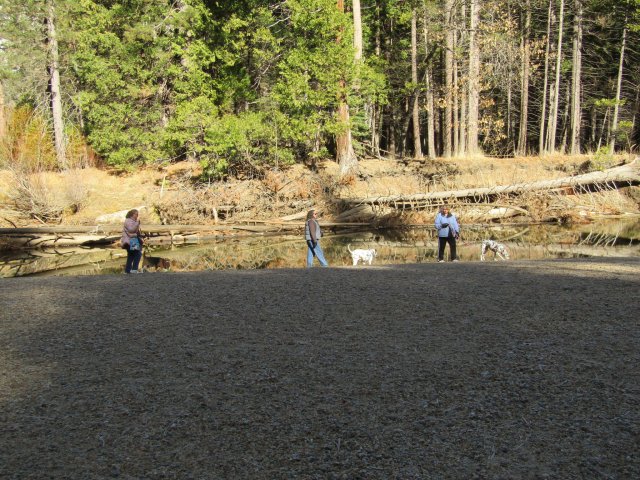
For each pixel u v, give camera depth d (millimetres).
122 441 3816
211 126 27922
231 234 24984
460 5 33312
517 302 7371
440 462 3430
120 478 3350
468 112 37562
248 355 5523
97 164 32375
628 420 3863
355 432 3850
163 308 7672
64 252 20984
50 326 6879
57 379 5020
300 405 4316
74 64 30328
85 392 4691
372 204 27969
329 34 29453
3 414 4293
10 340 6301
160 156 29453
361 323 6594
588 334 5820
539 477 3232
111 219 24750
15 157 27203
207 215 27016
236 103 32188
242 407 4309
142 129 30328
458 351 5445
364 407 4242
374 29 40406
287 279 9898
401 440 3717
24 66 29469
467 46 35562
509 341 5691
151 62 30188
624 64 43125
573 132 38062
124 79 29547
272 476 3330
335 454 3566
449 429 3848
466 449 3574
